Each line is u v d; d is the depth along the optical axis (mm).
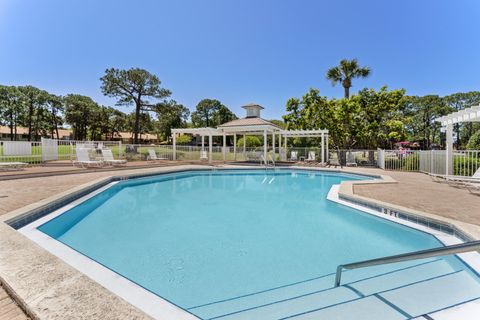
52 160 15078
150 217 6004
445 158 10492
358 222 5602
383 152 14484
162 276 3264
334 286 2797
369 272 3184
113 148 18000
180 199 8000
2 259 2432
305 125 21656
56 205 5402
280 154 20906
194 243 4387
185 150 22094
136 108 27078
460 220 4281
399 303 2389
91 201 6926
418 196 6352
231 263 3637
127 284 2668
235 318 2389
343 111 18891
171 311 2205
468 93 39312
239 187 10227
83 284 2016
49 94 46656
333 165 17219
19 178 8891
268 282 3109
